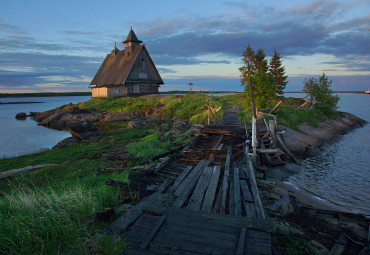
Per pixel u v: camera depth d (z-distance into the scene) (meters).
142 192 6.52
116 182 6.90
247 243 4.01
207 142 13.65
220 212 5.13
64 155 15.13
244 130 15.63
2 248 3.95
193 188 6.56
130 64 44.75
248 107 23.62
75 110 35.56
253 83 22.17
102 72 54.22
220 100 41.00
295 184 10.26
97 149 16.28
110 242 4.07
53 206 5.29
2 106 88.38
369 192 9.45
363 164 13.69
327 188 9.84
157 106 33.59
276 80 40.56
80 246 4.14
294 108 27.05
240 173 7.89
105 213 5.23
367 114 45.59
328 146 18.88
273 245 4.22
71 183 8.99
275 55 40.47
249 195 6.02
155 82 48.53
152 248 3.92
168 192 6.18
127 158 12.91
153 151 13.54
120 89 45.38
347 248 4.97
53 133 27.69
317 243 5.09
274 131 14.38
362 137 23.34
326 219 6.31
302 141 17.88
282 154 14.57
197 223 4.63
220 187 6.50
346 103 83.31
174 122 24.66
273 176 11.27
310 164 13.76
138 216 4.98
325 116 28.23
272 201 6.88
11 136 25.55
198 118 21.94
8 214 4.95
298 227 5.79
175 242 4.07
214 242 4.06
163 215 4.87
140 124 25.88
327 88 30.42
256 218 4.75
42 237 4.41
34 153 16.92
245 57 42.28
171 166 9.07
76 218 5.13
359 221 6.14
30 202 5.21
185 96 38.03
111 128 27.28
